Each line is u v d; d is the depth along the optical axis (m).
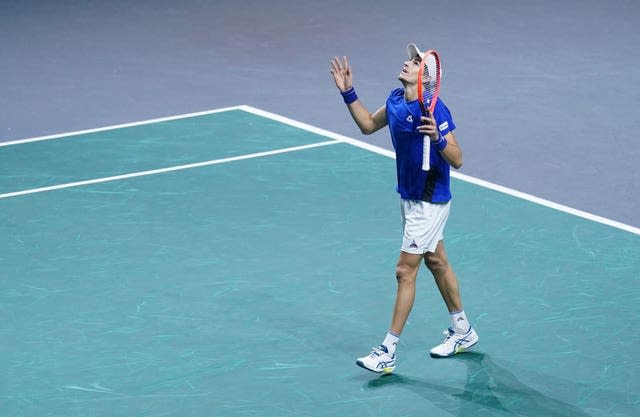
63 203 38.88
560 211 38.22
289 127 47.94
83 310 30.64
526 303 31.14
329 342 28.92
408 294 26.78
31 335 29.20
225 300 31.25
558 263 33.81
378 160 43.22
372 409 25.64
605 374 27.34
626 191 40.66
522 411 25.62
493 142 46.53
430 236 26.61
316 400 26.03
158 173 41.94
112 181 41.09
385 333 29.45
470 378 27.12
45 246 35.09
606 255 34.44
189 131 47.47
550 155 44.81
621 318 30.25
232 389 26.52
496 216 37.59
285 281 32.47
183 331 29.45
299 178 41.22
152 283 32.34
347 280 32.53
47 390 26.44
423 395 26.30
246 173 41.84
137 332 29.38
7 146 45.66
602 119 49.69
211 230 36.28
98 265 33.59
